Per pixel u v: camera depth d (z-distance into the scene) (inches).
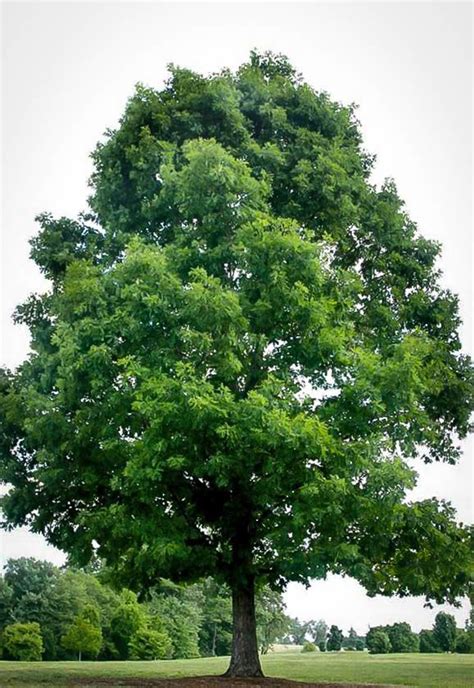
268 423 482.6
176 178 611.5
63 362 559.2
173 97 753.6
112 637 2379.4
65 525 675.4
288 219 585.3
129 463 511.5
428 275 791.7
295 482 534.0
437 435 746.8
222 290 541.6
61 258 740.0
